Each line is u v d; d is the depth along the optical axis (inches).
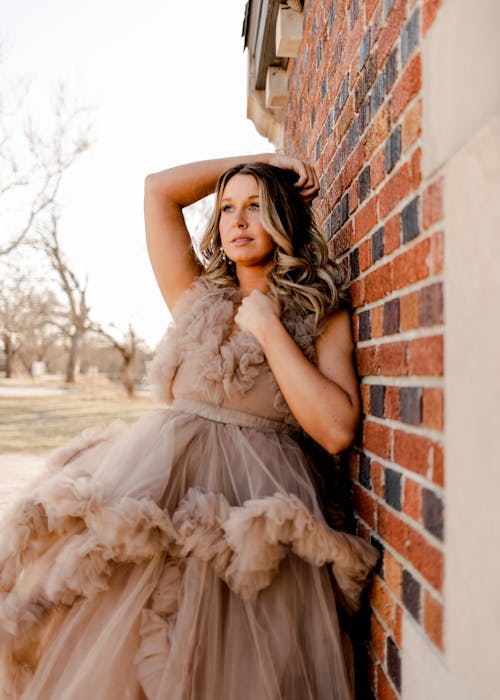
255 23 163.8
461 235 39.3
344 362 68.4
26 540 59.4
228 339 71.4
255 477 62.1
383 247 58.2
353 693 60.9
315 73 105.8
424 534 46.1
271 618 57.4
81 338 1400.1
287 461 64.9
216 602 57.1
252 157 82.0
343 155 79.0
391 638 54.7
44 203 777.6
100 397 1027.9
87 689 54.1
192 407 70.3
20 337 1782.7
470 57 38.0
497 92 35.0
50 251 970.7
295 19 125.6
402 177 52.2
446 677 40.5
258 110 182.1
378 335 59.6
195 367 70.0
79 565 56.1
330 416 62.2
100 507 55.9
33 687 56.1
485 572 35.8
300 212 77.7
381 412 58.7
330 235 89.3
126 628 56.2
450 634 40.4
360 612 66.0
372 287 62.3
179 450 65.4
